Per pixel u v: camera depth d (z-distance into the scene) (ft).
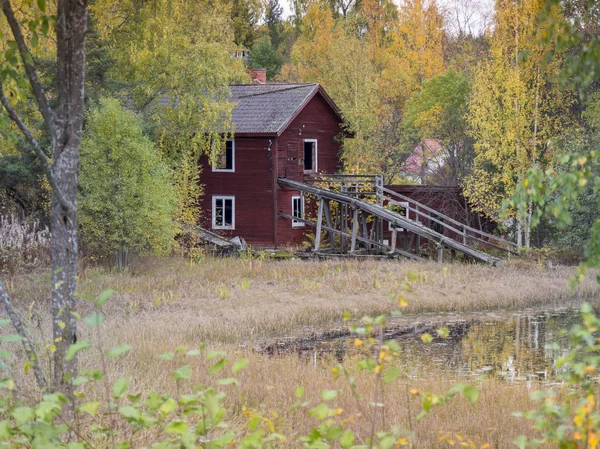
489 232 131.54
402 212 130.11
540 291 82.33
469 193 116.06
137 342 49.42
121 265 88.43
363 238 115.24
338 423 28.94
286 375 40.91
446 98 139.85
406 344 59.31
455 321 70.18
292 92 127.13
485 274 91.97
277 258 110.32
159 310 66.80
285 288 80.69
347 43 145.69
